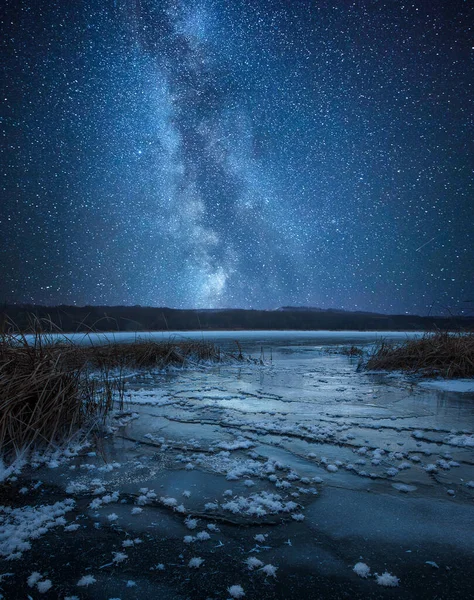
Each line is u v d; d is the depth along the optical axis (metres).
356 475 2.29
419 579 1.36
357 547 1.56
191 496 2.03
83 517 1.81
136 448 2.79
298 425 3.32
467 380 5.71
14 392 2.96
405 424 3.36
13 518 1.81
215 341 14.33
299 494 2.04
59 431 3.03
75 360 3.85
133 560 1.48
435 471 2.34
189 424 3.38
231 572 1.40
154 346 7.77
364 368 7.17
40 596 1.28
